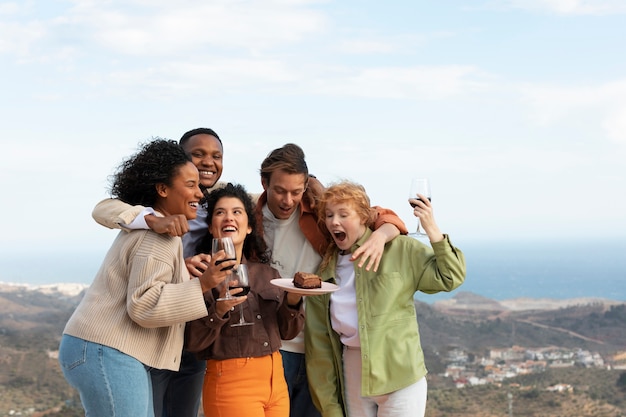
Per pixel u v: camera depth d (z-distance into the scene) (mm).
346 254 3160
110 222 2488
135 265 2426
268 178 3164
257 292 2955
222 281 2611
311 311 3156
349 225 3027
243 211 2975
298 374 3227
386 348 2965
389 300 3002
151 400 2646
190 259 2688
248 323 2801
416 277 3061
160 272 2418
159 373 3074
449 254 2938
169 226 2412
